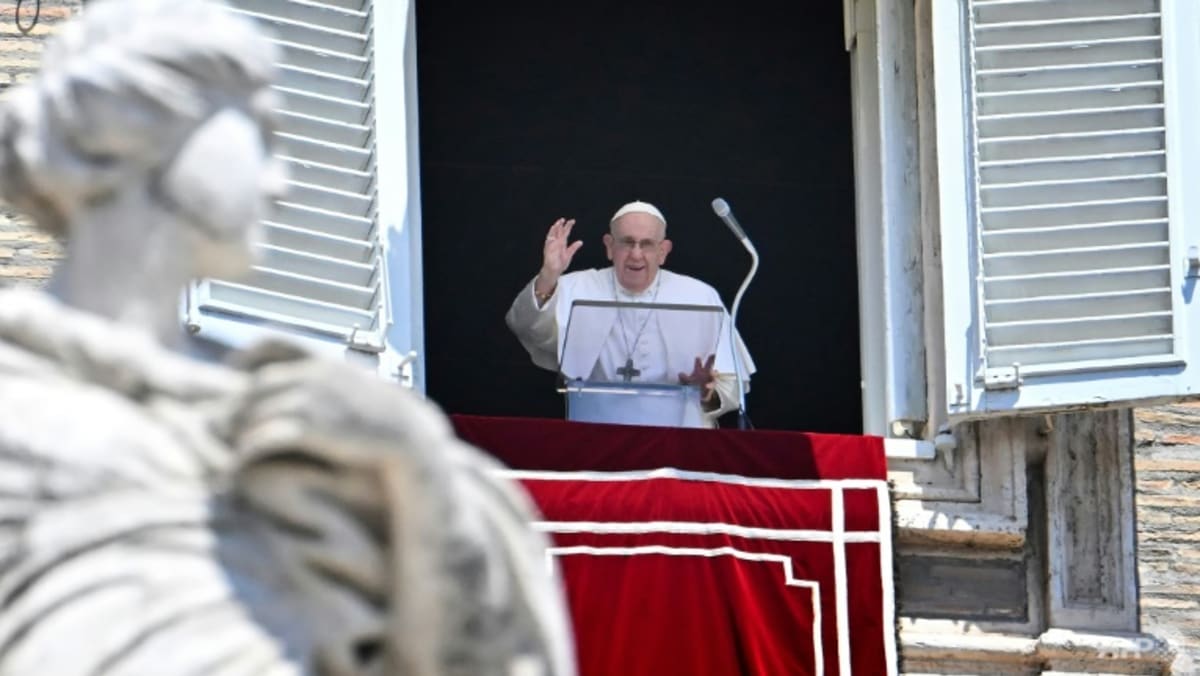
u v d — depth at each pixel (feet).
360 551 45.91
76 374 46.21
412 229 142.41
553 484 140.15
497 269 200.34
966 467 144.66
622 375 149.79
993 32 144.97
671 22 202.80
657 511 140.36
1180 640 143.64
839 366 195.31
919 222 149.69
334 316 137.80
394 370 138.21
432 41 202.80
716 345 151.02
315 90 139.44
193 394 46.39
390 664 46.01
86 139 47.32
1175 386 141.18
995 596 143.64
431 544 45.52
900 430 147.02
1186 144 143.74
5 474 45.27
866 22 156.04
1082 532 144.56
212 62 47.73
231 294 135.85
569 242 202.18
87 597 44.80
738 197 200.23
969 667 142.20
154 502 45.47
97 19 47.70
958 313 142.20
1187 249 142.51
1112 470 145.18
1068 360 141.69
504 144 202.28
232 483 45.88
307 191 138.21
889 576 141.18
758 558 140.46
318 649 45.75
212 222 47.91
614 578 139.13
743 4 201.77
